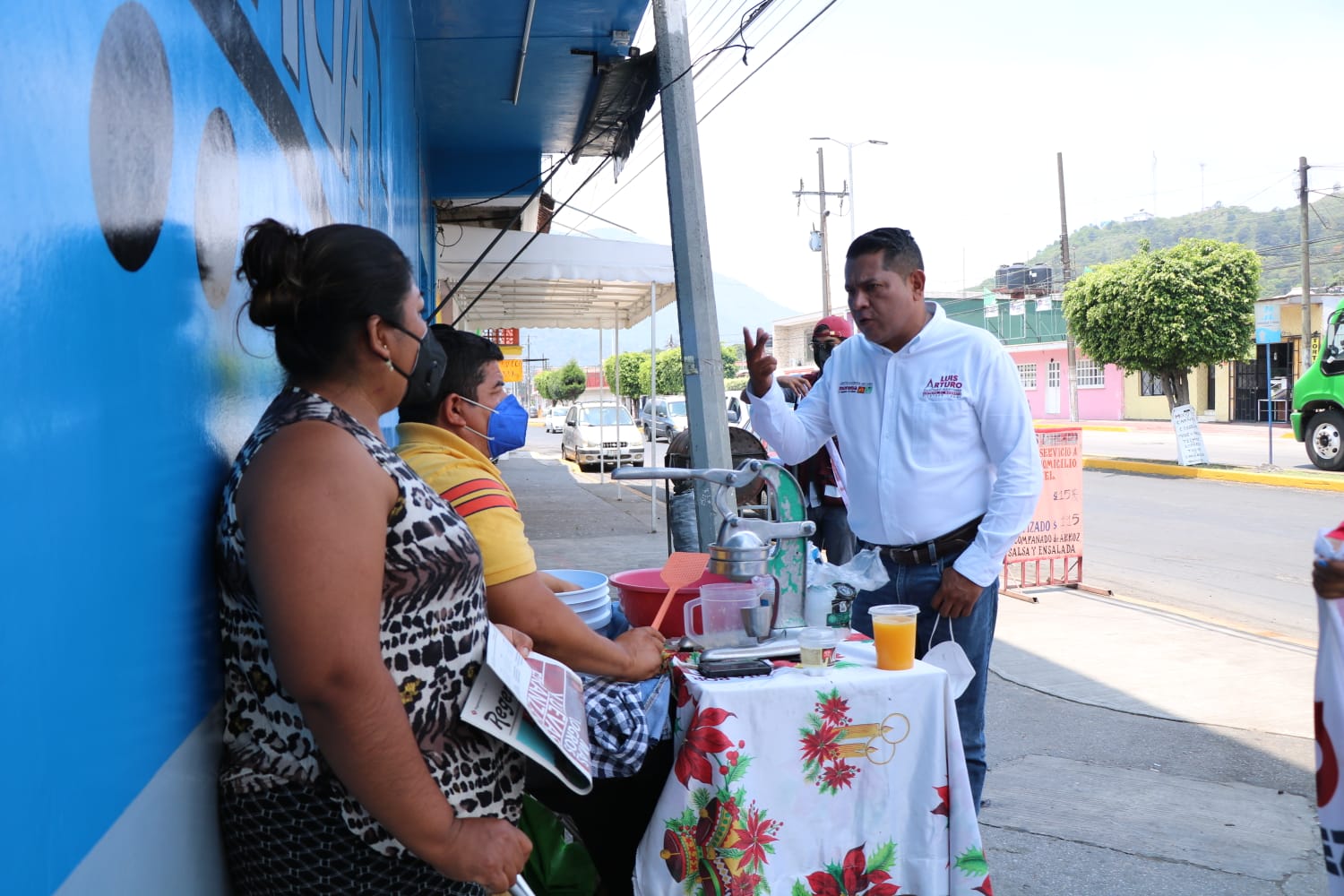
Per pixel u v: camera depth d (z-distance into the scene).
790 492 2.76
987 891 2.19
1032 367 38.78
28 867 0.83
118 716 1.05
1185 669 5.44
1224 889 3.09
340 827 1.41
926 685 2.22
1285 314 30.09
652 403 10.98
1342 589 2.17
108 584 1.03
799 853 2.14
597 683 2.43
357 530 1.30
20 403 0.83
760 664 2.24
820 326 5.32
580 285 12.36
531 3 7.15
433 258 11.23
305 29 2.62
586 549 9.73
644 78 7.96
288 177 2.31
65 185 0.94
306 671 1.26
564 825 2.40
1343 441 15.38
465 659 1.50
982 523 2.89
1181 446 17.09
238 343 1.73
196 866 1.33
